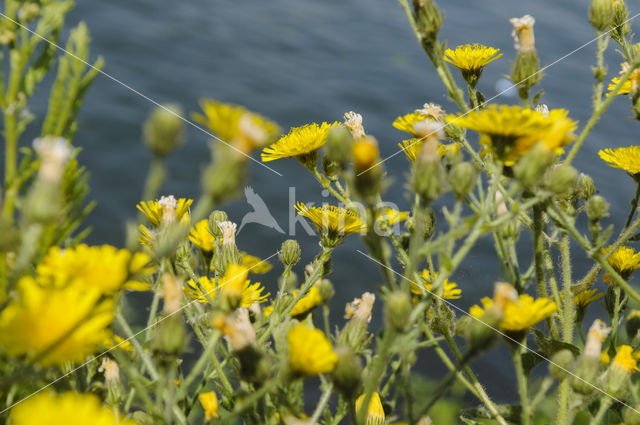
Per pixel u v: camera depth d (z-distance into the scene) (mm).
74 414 458
